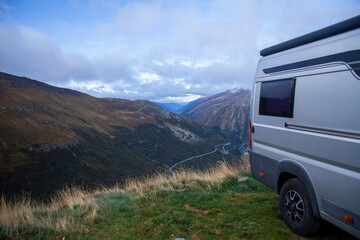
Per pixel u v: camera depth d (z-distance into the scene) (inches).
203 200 183.6
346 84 97.3
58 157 5211.6
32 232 129.9
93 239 121.6
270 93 143.2
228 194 197.5
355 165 90.3
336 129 99.1
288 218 127.6
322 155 105.6
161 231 128.0
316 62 113.1
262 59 154.9
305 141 115.5
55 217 161.8
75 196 209.8
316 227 111.3
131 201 191.2
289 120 126.6
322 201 105.5
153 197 193.3
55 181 4350.4
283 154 131.7
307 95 115.5
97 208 167.3
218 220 139.7
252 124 163.3
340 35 103.6
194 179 248.7
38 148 5251.0
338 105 99.5
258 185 218.1
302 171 116.4
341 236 115.7
